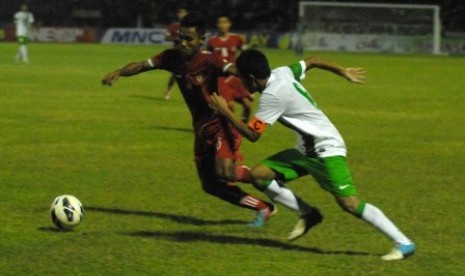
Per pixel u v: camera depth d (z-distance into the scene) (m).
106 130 25.00
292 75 11.15
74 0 104.25
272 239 12.31
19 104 32.06
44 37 97.69
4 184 16.34
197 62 12.47
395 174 18.36
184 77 12.58
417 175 18.23
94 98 35.34
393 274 10.46
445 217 13.95
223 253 11.41
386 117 30.45
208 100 12.52
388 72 57.16
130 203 14.82
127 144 22.20
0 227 12.78
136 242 11.96
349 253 11.52
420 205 14.97
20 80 43.66
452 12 98.56
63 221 12.42
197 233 12.63
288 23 100.75
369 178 17.81
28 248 11.52
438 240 12.34
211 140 12.55
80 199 15.06
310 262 10.98
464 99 38.38
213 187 12.99
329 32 86.25
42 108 30.83
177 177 17.45
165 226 13.09
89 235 12.34
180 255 11.27
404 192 16.25
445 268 10.78
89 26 103.94
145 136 23.86
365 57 75.38
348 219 13.72
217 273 10.42
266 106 10.69
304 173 11.45
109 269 10.53
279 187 11.55
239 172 12.39
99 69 52.62
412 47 85.50
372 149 22.25
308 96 10.88
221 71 12.38
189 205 14.72
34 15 104.69
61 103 32.88
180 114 29.75
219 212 14.18
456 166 19.52
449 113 32.12
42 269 10.51
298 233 11.73
